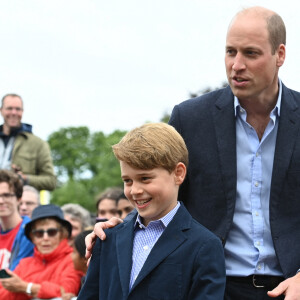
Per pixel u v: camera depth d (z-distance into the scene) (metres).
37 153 21.41
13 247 16.56
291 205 8.79
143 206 7.59
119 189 17.92
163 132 7.73
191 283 7.54
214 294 7.34
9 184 16.84
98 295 8.12
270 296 8.30
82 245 14.50
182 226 7.75
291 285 8.07
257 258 8.80
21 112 21.38
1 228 17.05
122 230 8.04
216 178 8.93
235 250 8.89
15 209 16.97
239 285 8.91
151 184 7.50
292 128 8.93
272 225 8.71
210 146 9.07
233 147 8.95
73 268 14.84
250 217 8.86
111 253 7.99
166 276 7.52
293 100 9.12
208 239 7.64
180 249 7.61
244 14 8.56
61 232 15.52
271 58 8.53
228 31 8.61
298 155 8.83
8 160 21.12
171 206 7.84
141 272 7.55
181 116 9.41
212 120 9.18
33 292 14.51
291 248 8.66
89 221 19.00
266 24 8.47
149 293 7.50
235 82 8.55
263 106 8.89
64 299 14.30
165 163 7.53
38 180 21.00
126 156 7.46
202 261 7.50
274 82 8.84
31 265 15.37
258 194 8.87
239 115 9.04
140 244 7.86
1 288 14.85
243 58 8.45
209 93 9.50
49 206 15.58
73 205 18.89
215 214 8.92
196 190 9.09
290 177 8.78
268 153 8.93
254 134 8.95
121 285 7.64
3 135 21.31
